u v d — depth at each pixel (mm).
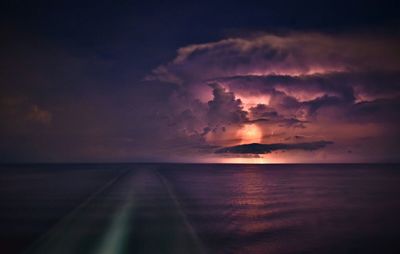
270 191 47531
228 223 23062
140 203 27469
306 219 25297
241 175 101375
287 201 36062
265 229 21453
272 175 101188
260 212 28297
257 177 88625
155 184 48250
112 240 15320
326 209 30297
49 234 16344
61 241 15211
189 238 16531
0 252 15164
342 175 101938
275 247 17328
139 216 21656
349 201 36156
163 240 15805
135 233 16812
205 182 65938
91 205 26172
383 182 67812
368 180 75062
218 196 40312
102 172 97125
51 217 23734
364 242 18625
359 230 21641
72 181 60250
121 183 48969
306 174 109188
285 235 19953
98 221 19703
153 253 13984
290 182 68125
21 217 23781
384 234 20531
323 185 59625
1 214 25016
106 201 28562
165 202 28312
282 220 24781
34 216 24156
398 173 116250
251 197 39656
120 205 26125
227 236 19312
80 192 40750
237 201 35469
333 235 20000
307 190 49938
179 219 20969
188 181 68500
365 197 40281
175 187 48438
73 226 18172
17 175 85562
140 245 14852
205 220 23953
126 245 14695
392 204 34031
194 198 37625
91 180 62594
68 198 34531
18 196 36625
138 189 39719
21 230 19703
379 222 24453
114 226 18250
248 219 24828
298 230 21406
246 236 19406
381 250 17172
